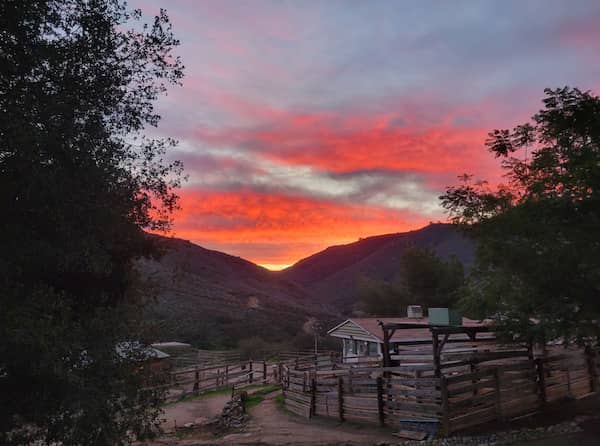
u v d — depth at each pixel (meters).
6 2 6.88
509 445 10.12
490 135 11.41
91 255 7.87
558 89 9.78
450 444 10.78
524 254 9.99
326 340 49.53
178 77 9.10
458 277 40.97
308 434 13.77
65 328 7.19
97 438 7.55
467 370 13.52
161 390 8.64
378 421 13.81
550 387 14.29
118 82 8.17
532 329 11.34
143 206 9.09
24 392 7.15
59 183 7.10
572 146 10.02
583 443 9.69
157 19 8.78
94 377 7.57
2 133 6.60
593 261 9.47
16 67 6.93
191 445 13.12
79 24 7.87
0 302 6.50
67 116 7.23
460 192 11.37
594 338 12.38
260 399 21.05
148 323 8.77
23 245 7.11
